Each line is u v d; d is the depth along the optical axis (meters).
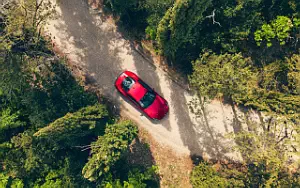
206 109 37.88
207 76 31.31
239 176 33.91
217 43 34.16
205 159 37.97
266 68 34.03
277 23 33.09
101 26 38.25
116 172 36.00
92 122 32.19
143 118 38.00
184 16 27.53
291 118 30.89
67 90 34.28
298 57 32.28
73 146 34.19
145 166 38.09
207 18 33.03
